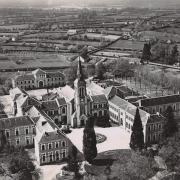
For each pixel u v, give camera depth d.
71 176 198.88
